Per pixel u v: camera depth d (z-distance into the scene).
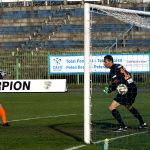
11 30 67.81
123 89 19.53
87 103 16.17
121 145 16.09
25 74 56.03
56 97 41.34
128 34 61.22
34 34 66.38
